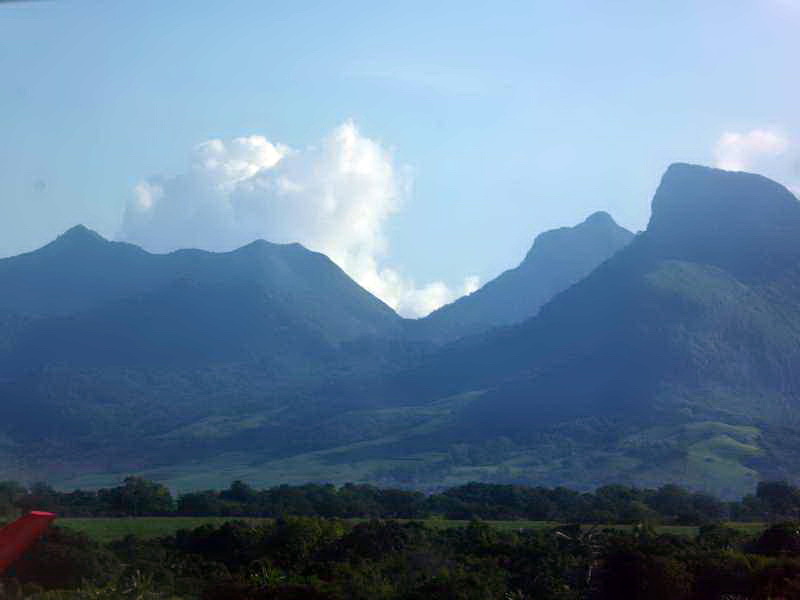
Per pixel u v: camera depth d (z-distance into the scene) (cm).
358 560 7506
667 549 6744
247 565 7731
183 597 6894
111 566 7456
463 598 6519
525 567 7275
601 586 6662
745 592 6169
